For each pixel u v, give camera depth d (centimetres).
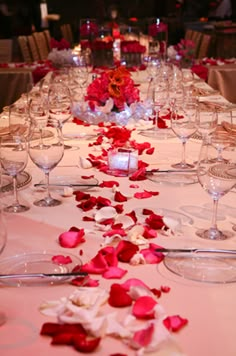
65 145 196
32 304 84
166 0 916
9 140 138
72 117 246
